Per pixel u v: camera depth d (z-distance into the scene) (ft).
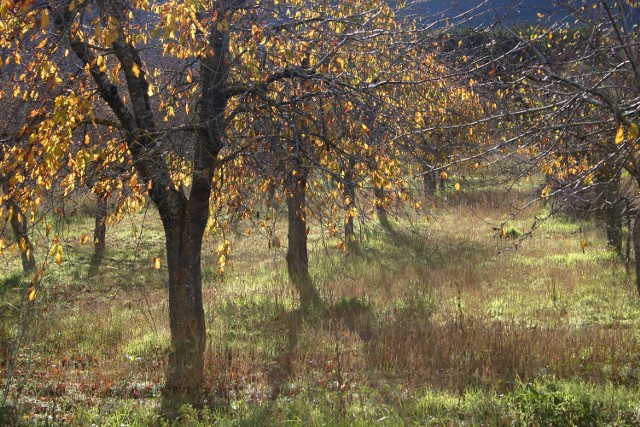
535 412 24.20
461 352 33.27
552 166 30.12
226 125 32.68
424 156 30.55
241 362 33.81
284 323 42.86
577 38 28.12
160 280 64.64
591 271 55.06
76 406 27.76
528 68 23.24
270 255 69.21
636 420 23.22
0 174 26.35
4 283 63.77
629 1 25.22
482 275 55.62
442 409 25.96
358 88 30.07
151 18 29.81
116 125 29.45
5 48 24.76
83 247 76.18
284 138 29.71
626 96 28.48
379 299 48.42
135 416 26.27
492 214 84.28
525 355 31.63
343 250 31.42
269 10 30.83
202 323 34.60
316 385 29.99
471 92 30.35
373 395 28.09
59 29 25.50
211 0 27.68
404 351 34.04
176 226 34.14
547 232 77.00
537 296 48.32
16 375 33.04
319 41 32.73
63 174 29.48
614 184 31.24
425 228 71.82
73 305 55.31
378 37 33.96
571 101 22.38
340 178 28.45
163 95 34.60
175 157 30.83
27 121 26.76
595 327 39.29
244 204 30.19
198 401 28.86
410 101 33.83
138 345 38.75
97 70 29.19
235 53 32.58
